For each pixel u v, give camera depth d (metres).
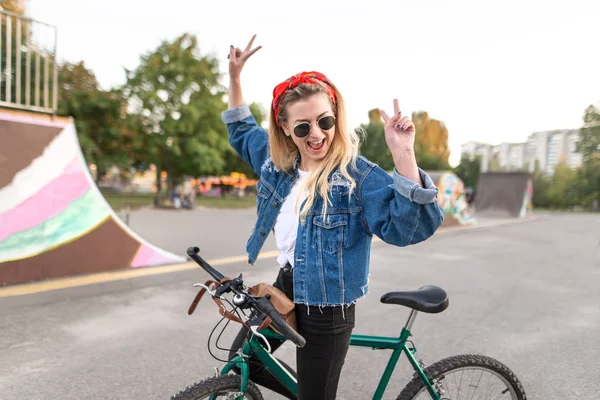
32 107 5.79
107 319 4.43
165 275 6.22
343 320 1.67
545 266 8.10
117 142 25.94
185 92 24.62
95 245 6.16
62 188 5.84
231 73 2.27
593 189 39.84
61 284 5.52
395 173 1.50
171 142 24.72
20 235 5.47
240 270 6.88
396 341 1.93
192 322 4.40
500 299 5.62
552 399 3.03
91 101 23.69
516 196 23.59
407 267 7.68
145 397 2.95
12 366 3.34
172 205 23.33
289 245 1.78
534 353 3.83
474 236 13.08
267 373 1.94
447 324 4.57
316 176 1.64
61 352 3.61
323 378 1.70
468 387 2.04
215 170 28.23
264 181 1.86
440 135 50.62
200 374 3.29
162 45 24.78
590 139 42.91
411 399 1.97
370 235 1.67
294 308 1.67
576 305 5.40
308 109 1.60
